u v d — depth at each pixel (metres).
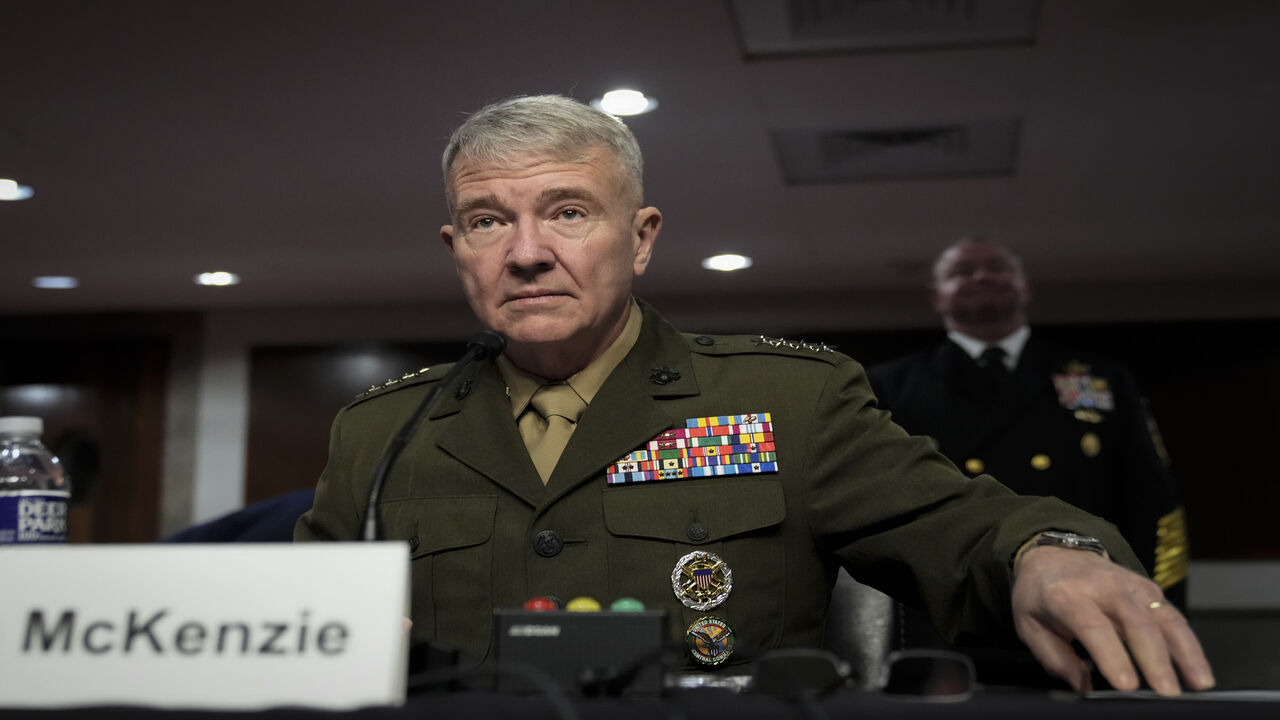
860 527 1.32
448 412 1.46
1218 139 4.33
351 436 1.51
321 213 5.20
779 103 3.95
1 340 7.32
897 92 3.88
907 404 3.31
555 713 0.71
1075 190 4.95
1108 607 0.96
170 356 7.28
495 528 1.36
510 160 1.36
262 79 3.73
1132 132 4.26
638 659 0.82
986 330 3.33
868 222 5.43
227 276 6.41
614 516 1.34
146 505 7.17
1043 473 3.17
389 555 0.79
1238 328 6.56
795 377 1.44
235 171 4.62
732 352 1.48
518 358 1.44
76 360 7.29
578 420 1.43
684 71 3.68
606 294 1.38
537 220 1.36
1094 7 3.27
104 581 0.81
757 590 1.33
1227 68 3.69
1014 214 5.30
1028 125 4.18
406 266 6.20
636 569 1.32
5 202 5.01
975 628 1.20
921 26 3.38
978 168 4.66
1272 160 4.57
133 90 3.83
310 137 4.25
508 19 3.30
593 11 3.26
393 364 7.18
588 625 0.86
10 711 0.75
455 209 1.40
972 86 3.82
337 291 6.79
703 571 1.31
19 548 0.82
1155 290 6.67
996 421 3.21
